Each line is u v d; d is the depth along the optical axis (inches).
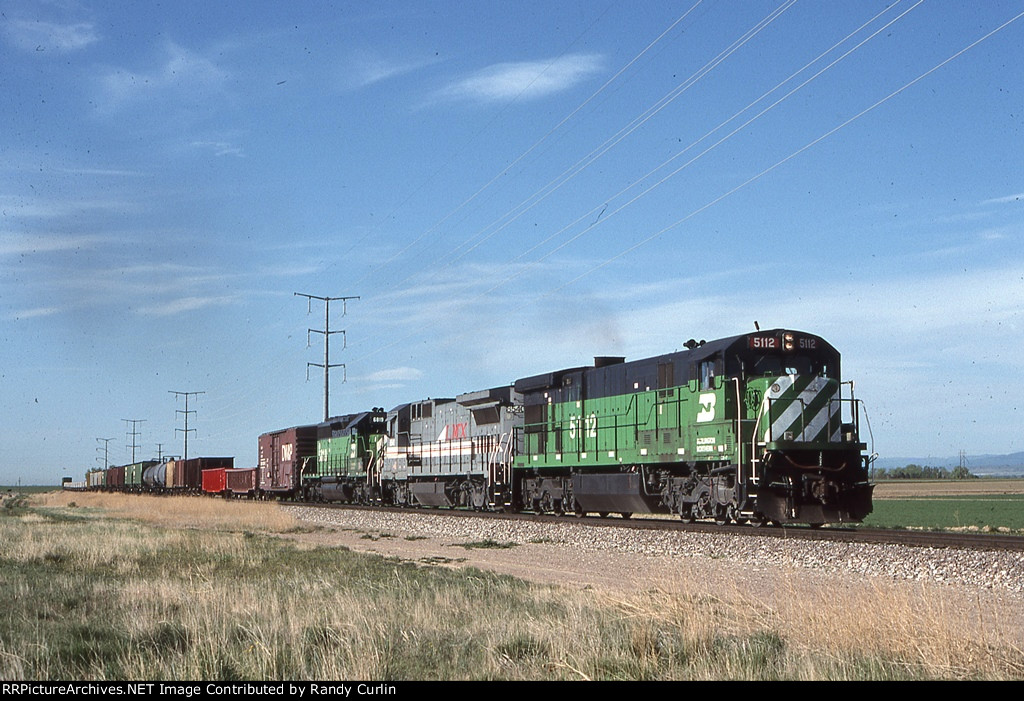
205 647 437.4
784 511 956.0
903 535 824.9
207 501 2549.2
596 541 980.6
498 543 1053.2
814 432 978.1
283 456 2578.7
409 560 925.8
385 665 407.5
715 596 584.7
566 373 1337.4
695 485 1069.8
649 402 1143.0
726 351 1005.8
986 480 6053.2
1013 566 640.4
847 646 430.9
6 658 404.2
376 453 2032.5
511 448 1466.5
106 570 824.3
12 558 905.5
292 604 562.6
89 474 5187.0
